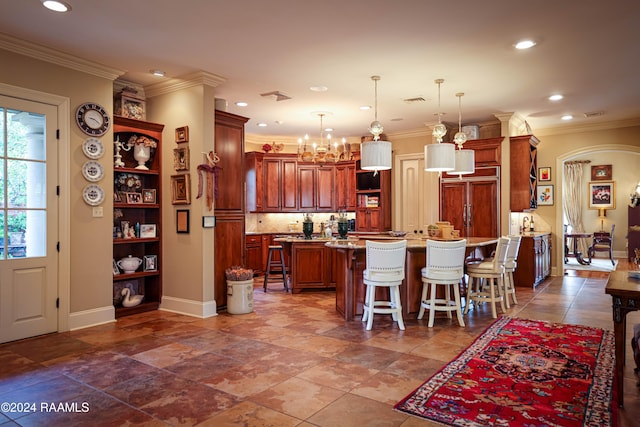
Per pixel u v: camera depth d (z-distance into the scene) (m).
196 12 3.37
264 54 4.30
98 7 3.28
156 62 4.53
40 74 4.14
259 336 4.18
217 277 5.24
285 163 8.95
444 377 3.09
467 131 7.45
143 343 3.96
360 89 5.55
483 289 5.65
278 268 8.68
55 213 4.27
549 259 8.18
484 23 3.59
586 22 3.58
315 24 3.60
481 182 7.27
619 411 2.55
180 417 2.51
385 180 8.38
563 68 4.73
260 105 6.41
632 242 7.54
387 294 4.98
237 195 5.55
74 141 4.41
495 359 3.49
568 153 7.97
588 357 3.54
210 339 4.08
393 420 2.46
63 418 2.50
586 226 11.97
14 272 3.98
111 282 4.77
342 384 2.99
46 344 3.91
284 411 2.58
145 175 5.44
